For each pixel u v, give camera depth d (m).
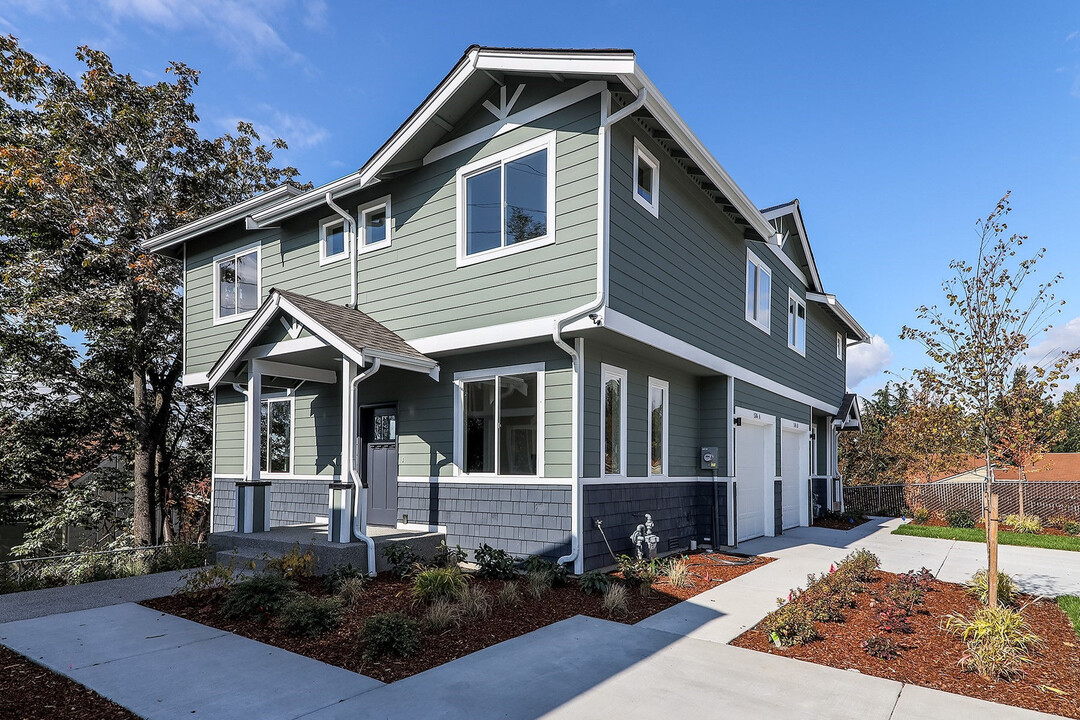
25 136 15.30
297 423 11.86
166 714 4.05
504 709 4.15
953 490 18.44
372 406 10.57
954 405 10.59
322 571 7.88
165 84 16.88
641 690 4.49
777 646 5.52
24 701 4.27
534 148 8.43
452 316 9.14
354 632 5.71
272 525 12.02
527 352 8.64
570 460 8.07
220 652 5.27
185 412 18.92
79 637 5.71
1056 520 15.84
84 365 17.05
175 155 17.34
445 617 5.87
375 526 10.41
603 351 8.74
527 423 8.59
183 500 19.94
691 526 11.22
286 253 11.93
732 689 4.53
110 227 15.69
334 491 8.28
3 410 16.23
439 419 9.54
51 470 17.50
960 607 6.88
